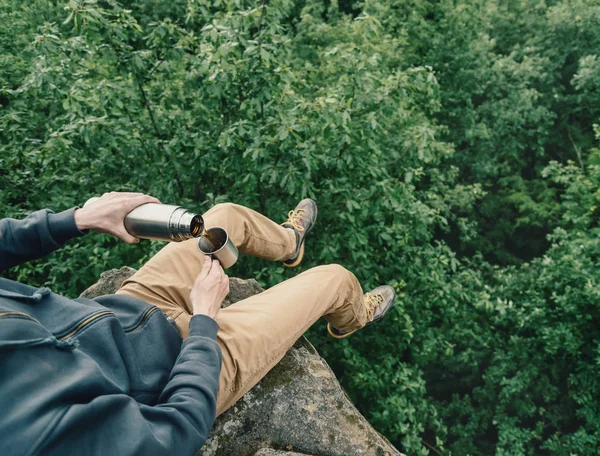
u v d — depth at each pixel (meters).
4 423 0.79
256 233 1.93
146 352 1.24
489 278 11.25
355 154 5.14
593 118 12.66
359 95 5.35
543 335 8.83
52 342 0.92
